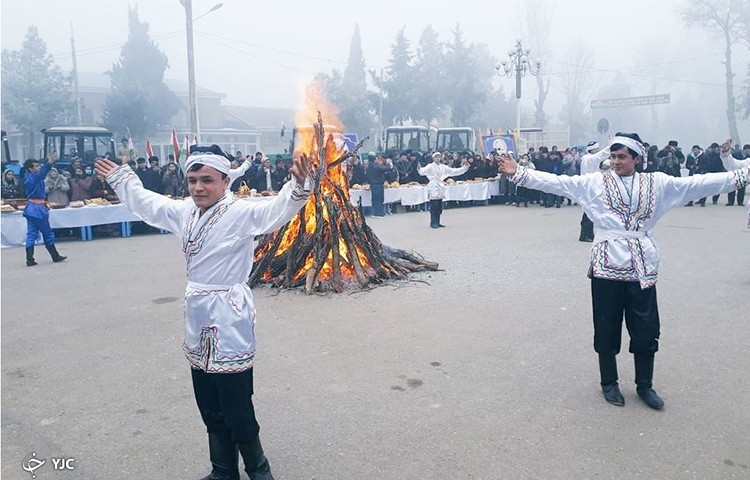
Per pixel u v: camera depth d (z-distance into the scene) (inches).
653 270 168.4
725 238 479.2
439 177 578.2
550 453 147.4
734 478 135.7
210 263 123.7
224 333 122.9
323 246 324.8
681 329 243.4
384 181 716.0
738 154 848.3
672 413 168.7
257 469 131.6
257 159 722.8
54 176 548.7
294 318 266.4
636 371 175.5
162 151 1701.5
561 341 230.5
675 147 803.4
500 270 362.3
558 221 625.6
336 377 197.5
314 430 160.7
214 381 127.4
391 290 314.3
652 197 167.0
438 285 324.5
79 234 556.7
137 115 1635.1
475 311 273.4
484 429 160.2
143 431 162.6
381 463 143.4
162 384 195.5
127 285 345.4
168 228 132.7
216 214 123.4
